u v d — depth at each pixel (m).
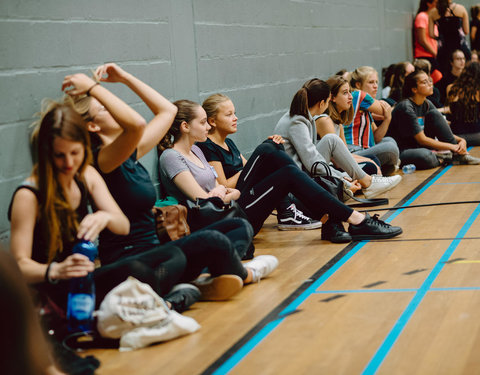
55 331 2.72
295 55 7.15
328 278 3.55
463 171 6.77
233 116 4.73
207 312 3.15
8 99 3.42
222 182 4.62
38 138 2.65
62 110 2.68
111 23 4.31
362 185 5.46
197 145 4.66
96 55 4.16
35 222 2.69
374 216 4.32
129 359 2.65
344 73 7.61
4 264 1.56
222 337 2.82
